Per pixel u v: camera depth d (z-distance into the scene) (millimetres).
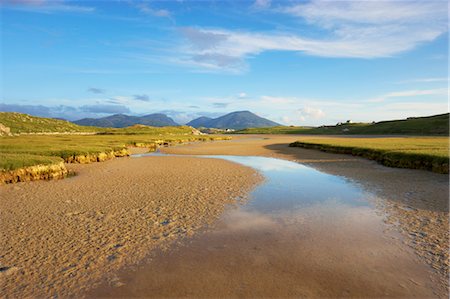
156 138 83188
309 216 12570
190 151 50594
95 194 16469
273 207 14000
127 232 10641
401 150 31516
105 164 30141
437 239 9797
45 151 31297
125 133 134875
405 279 7367
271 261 8398
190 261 8414
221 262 8352
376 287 7020
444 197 15453
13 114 148250
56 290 6996
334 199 15477
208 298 6660
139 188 18109
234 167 28141
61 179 21312
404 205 14055
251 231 10797
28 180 20531
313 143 55156
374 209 13500
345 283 7211
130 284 7250
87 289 7039
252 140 98938
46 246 9391
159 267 8078
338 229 10938
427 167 24500
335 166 28891
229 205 14320
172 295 6793
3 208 13570
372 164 29859
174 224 11523
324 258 8555
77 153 31922
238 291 6910
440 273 7621
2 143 45156
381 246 9336
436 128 114562
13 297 6715
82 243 9633
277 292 6859
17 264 8203
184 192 17062
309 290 6934
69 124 167125
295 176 22984
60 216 12414
